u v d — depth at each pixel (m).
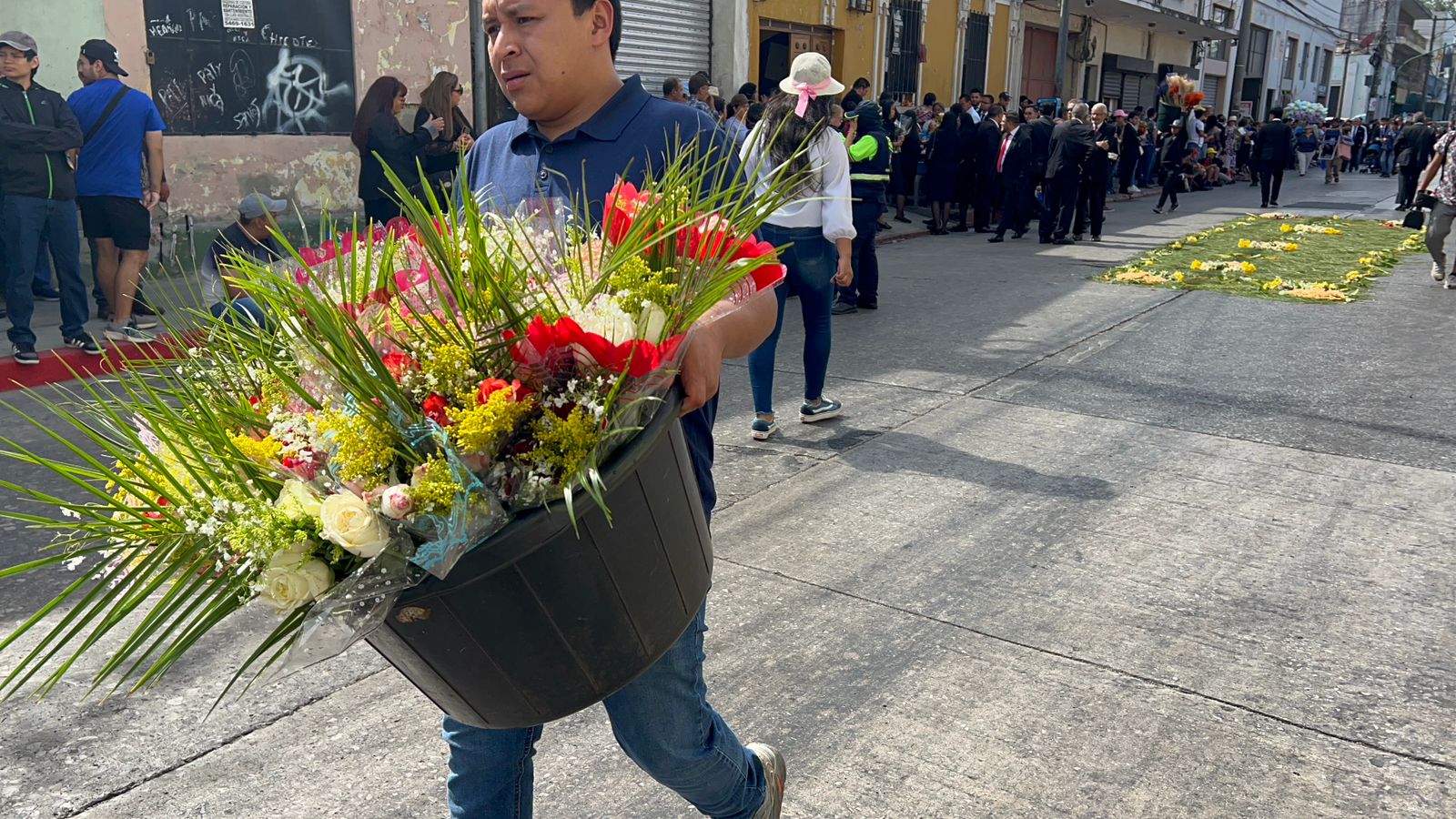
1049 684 2.92
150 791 2.48
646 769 1.78
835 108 4.73
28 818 2.38
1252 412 5.57
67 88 7.79
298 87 9.09
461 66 10.39
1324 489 4.44
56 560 1.29
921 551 3.80
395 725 2.76
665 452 1.41
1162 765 2.56
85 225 6.97
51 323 7.17
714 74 14.21
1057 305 8.74
